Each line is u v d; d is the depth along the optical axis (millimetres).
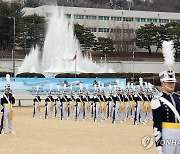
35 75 65125
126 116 35906
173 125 9602
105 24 119062
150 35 106500
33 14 104062
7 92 23562
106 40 105438
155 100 9727
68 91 52312
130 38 113312
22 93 52156
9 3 106312
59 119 35719
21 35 98250
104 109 35594
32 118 35844
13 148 17328
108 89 53312
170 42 10156
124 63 94625
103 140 20047
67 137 21203
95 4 173875
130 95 36438
